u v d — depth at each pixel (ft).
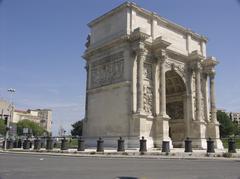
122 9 202.80
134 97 183.73
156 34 212.02
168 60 214.90
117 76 196.24
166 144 138.41
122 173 61.05
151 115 190.90
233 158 115.03
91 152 138.00
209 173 62.59
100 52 214.07
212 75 239.50
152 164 84.58
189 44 235.81
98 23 223.51
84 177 54.08
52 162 89.71
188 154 127.34
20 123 649.20
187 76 227.61
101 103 205.16
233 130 486.38
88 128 212.02
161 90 195.31
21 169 68.28
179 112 229.04
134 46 189.37
